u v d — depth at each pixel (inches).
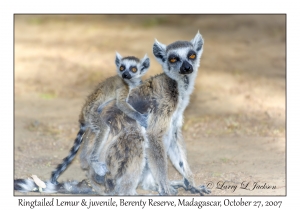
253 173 484.1
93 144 446.6
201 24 1371.8
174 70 444.5
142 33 1295.5
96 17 1539.1
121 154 416.5
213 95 815.1
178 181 461.4
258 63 1028.5
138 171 417.1
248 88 845.8
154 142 422.0
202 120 681.6
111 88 485.4
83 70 975.0
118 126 433.7
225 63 1028.5
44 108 754.2
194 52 458.0
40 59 1076.5
